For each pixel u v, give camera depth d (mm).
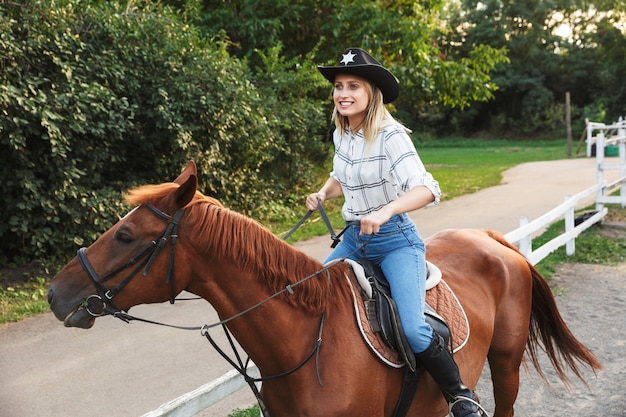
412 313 2379
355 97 2414
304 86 12289
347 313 2363
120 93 8312
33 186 7051
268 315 2268
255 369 3352
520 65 42344
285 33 13570
